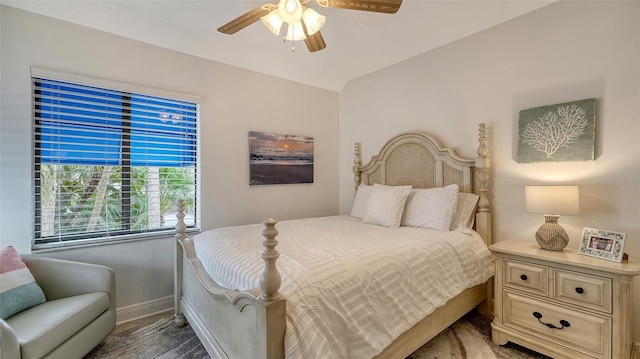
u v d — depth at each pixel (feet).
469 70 8.96
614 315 5.28
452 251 6.83
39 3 6.88
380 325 4.80
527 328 6.35
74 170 7.61
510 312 6.62
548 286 6.07
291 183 11.61
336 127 13.20
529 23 7.74
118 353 6.44
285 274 4.40
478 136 8.75
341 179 13.25
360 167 12.14
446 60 9.52
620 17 6.40
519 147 7.86
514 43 8.01
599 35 6.66
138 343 6.84
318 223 9.33
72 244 7.38
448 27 8.50
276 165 11.16
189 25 8.35
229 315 4.79
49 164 7.29
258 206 10.73
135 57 8.24
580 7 6.91
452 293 6.32
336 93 13.21
